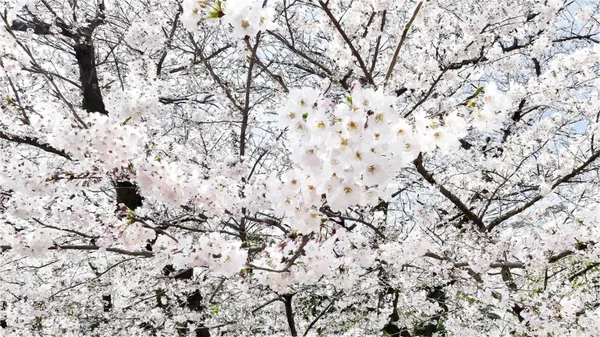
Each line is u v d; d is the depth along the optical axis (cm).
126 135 290
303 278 266
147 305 677
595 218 400
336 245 336
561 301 401
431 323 780
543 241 438
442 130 173
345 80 515
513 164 568
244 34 190
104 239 346
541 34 639
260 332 778
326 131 158
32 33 546
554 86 510
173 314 664
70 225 392
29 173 304
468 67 550
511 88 520
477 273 437
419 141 174
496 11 481
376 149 159
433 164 697
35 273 661
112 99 346
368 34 488
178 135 774
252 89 700
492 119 191
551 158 591
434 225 527
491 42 511
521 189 655
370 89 158
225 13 189
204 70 664
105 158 292
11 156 327
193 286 619
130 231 320
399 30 598
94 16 714
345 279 341
